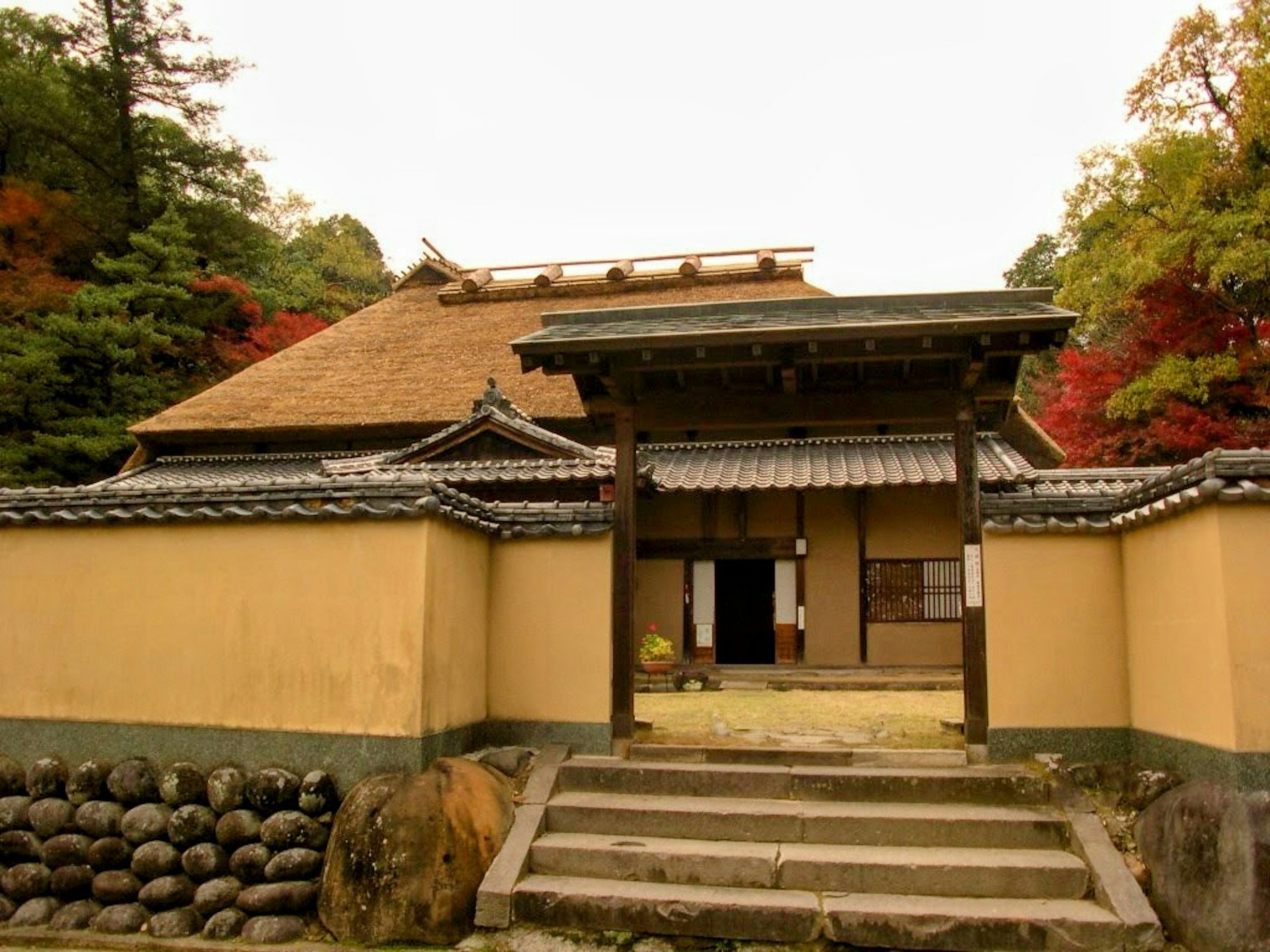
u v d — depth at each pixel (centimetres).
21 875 605
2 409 1967
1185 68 1795
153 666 644
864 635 1382
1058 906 488
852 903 491
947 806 580
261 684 619
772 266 2098
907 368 704
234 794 591
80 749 650
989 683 636
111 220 2584
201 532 650
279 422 1703
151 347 2172
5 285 2172
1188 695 534
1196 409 1706
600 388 741
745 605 1909
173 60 2736
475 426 1350
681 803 593
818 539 1416
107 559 669
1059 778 585
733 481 1343
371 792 559
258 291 3147
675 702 1037
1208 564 508
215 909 559
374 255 4969
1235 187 1631
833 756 640
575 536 703
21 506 686
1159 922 465
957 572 1375
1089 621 636
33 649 672
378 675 597
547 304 2194
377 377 1867
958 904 490
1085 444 1994
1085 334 2808
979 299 667
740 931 488
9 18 3059
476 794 566
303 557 625
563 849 548
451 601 638
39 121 2573
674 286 2153
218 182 2930
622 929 500
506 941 502
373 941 515
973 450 675
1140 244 1756
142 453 1812
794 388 700
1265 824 457
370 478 625
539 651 700
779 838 560
